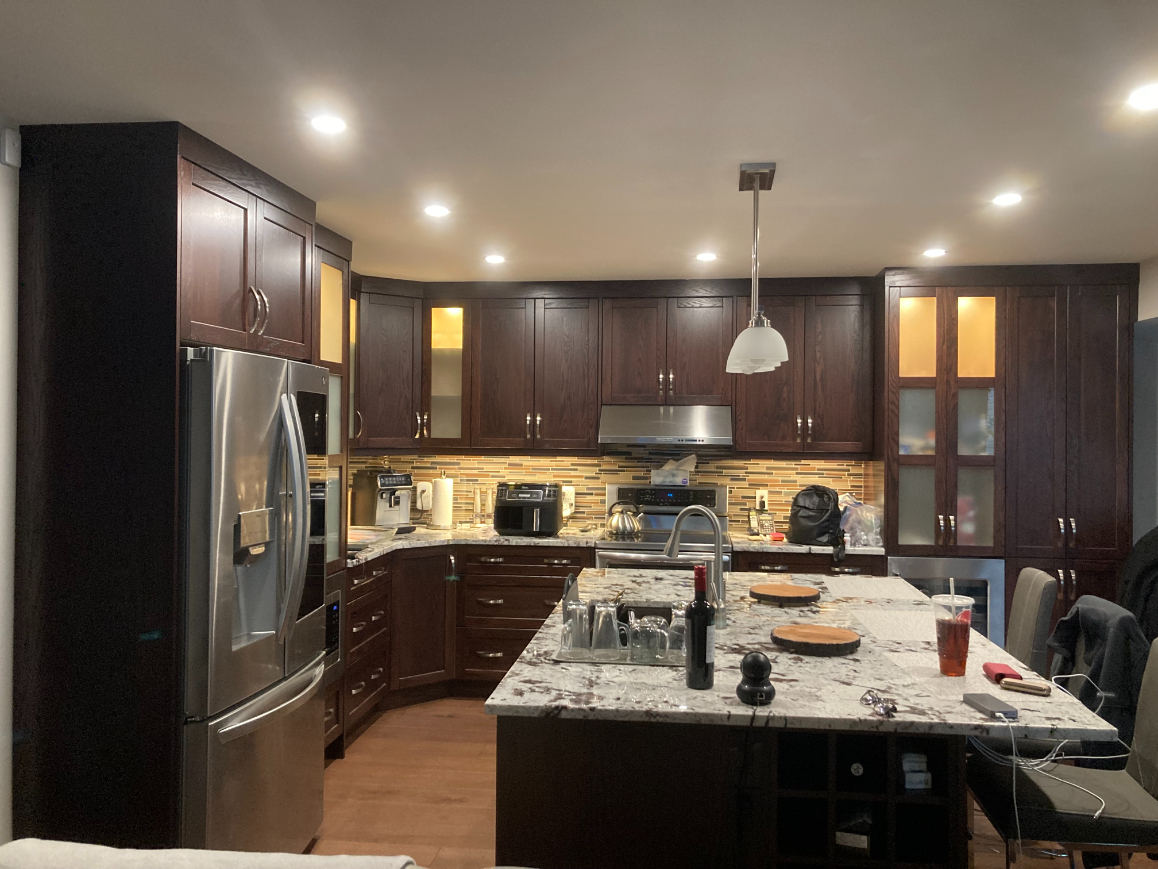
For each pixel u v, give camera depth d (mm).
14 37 1811
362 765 3570
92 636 2268
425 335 4848
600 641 2156
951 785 1812
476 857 2773
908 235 3623
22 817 2303
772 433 4633
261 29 1777
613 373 4738
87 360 2271
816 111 2230
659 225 3469
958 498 4301
